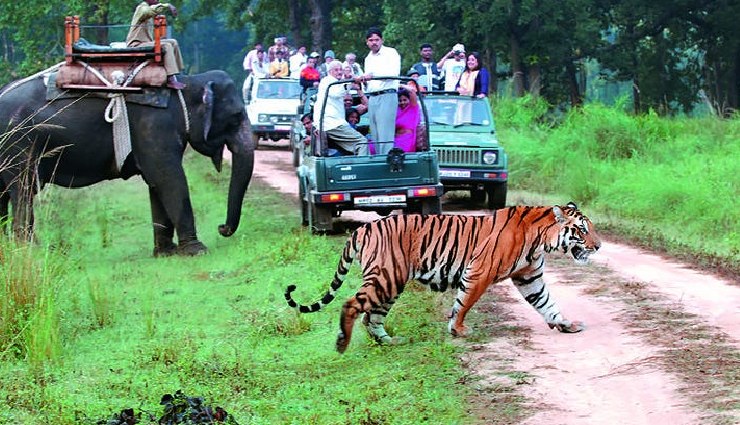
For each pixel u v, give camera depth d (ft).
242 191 60.95
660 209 66.08
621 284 42.86
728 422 25.77
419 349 33.99
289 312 40.83
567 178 78.64
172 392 31.63
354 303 33.91
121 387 32.24
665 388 28.76
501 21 136.05
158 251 59.26
